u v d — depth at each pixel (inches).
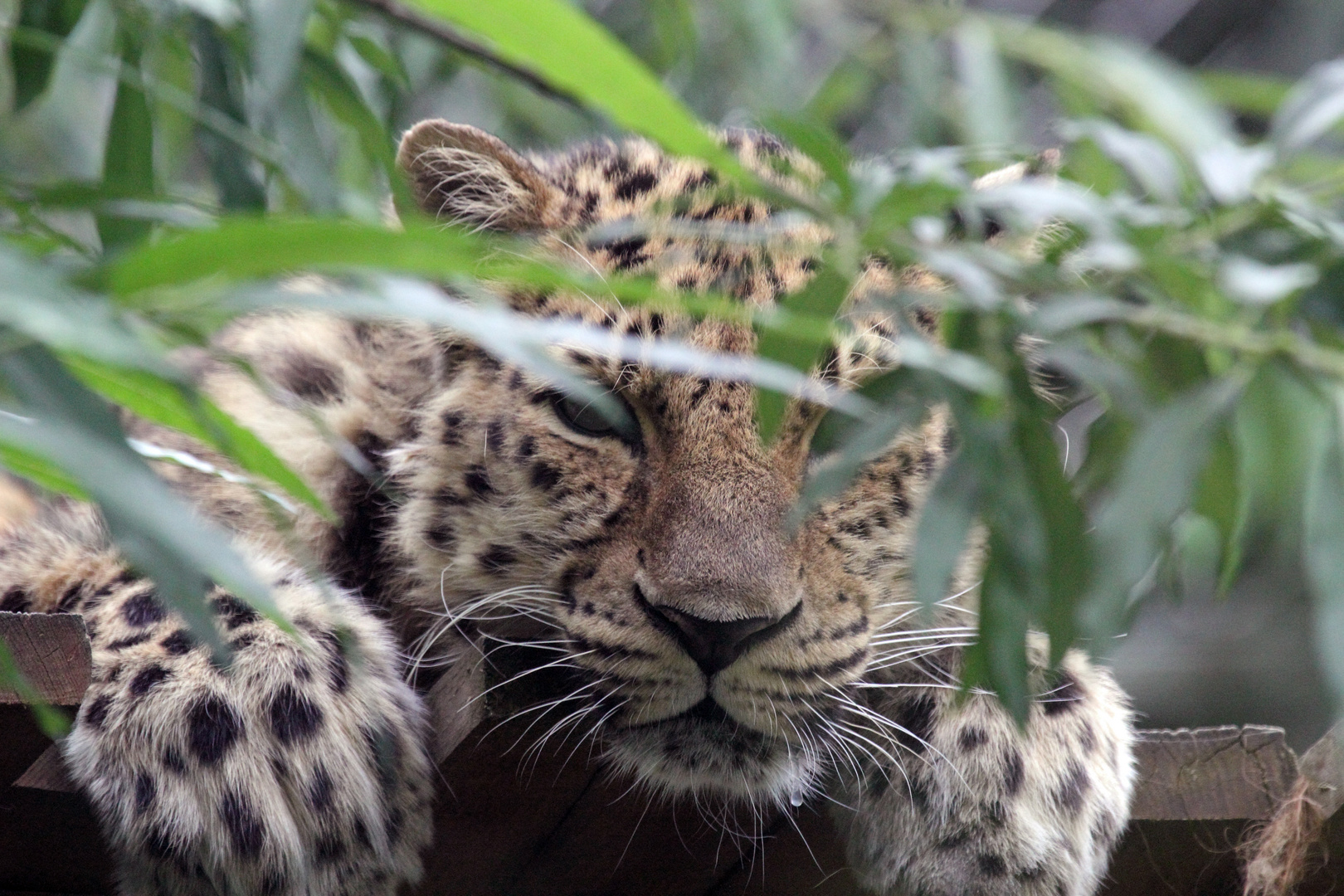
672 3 298.2
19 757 173.8
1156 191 202.1
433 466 247.8
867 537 236.5
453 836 224.4
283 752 197.0
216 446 130.3
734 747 223.1
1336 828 210.5
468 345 247.1
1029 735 224.4
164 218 178.2
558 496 236.1
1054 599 175.2
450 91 364.5
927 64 305.7
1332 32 379.2
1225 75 293.6
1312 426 188.5
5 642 158.6
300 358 263.3
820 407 223.9
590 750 212.2
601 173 267.7
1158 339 208.1
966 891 219.9
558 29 110.3
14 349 113.7
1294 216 190.9
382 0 186.2
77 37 246.8
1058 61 283.9
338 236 109.3
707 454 218.4
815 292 168.4
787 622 219.5
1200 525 241.0
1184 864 236.2
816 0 327.9
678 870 239.5
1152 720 450.3
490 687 201.8
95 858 204.7
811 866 235.8
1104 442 207.5
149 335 131.2
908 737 229.8
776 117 173.6
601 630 224.7
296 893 193.3
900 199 172.4
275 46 181.8
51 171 349.7
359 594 255.3
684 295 126.2
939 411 246.1
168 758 190.9
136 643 201.8
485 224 255.0
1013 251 234.4
